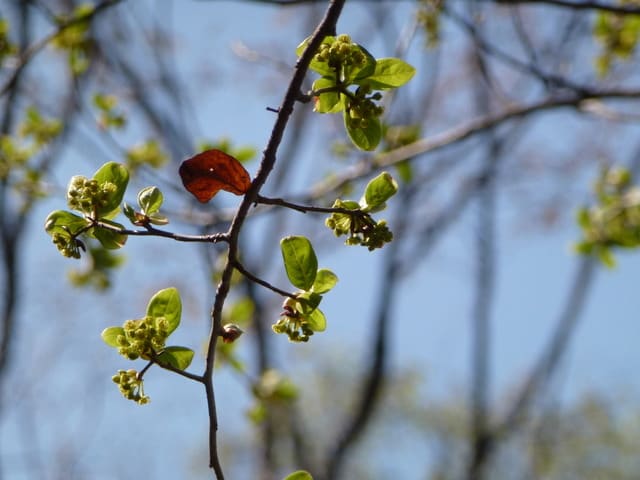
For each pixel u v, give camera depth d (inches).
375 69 146.4
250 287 512.7
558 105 318.7
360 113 144.3
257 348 517.3
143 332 140.0
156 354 141.2
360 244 140.2
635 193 368.2
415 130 342.6
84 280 336.8
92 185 142.4
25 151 362.9
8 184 360.5
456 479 843.4
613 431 797.2
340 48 142.0
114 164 145.4
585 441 785.6
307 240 144.2
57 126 372.8
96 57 503.2
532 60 303.6
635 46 334.3
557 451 747.4
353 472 880.9
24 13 489.7
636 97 297.6
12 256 522.3
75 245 143.0
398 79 146.9
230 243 135.9
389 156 331.6
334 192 343.3
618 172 380.8
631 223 368.8
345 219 142.9
